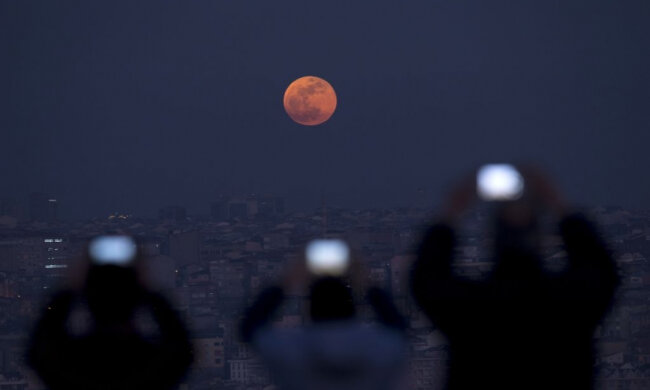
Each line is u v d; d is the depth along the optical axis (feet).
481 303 40.98
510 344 41.42
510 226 41.52
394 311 44.19
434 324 42.01
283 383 44.42
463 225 42.04
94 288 45.65
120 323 46.42
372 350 43.75
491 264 41.81
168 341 46.50
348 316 44.34
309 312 44.50
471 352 41.73
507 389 41.63
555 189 41.60
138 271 46.29
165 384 46.44
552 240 41.63
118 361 45.91
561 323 41.14
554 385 41.55
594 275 40.96
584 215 41.65
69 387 45.85
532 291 40.73
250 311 45.09
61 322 46.26
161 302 46.80
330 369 43.83
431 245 41.98
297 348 44.01
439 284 41.39
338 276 44.34
